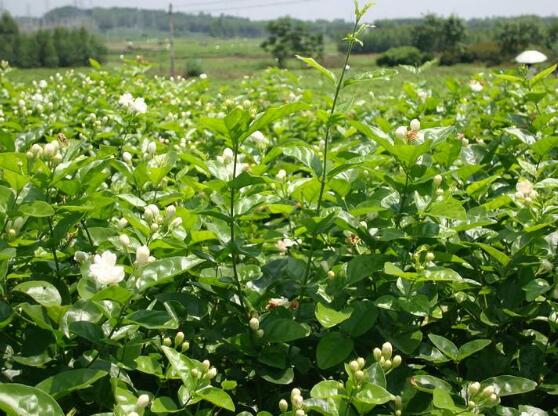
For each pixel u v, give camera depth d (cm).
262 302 313
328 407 254
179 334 274
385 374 282
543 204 330
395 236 292
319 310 272
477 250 358
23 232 313
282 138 653
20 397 206
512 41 6225
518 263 318
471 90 809
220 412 300
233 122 279
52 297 253
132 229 354
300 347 323
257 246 364
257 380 301
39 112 812
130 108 529
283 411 261
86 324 255
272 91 988
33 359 253
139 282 260
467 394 279
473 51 6278
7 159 284
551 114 483
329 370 309
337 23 16762
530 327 349
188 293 319
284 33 8062
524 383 274
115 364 254
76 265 327
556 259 337
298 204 405
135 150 481
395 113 862
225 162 341
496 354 315
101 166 318
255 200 320
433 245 334
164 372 287
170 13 4778
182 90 1073
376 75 305
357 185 382
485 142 662
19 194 306
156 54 9806
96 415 233
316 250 364
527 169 378
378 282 323
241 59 9194
